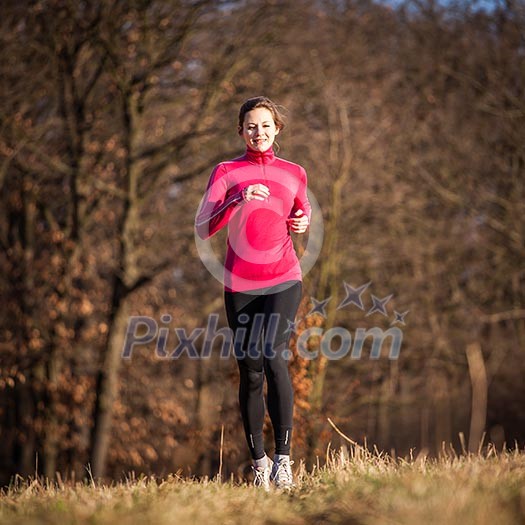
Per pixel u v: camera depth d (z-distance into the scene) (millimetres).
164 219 56031
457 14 64125
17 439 55812
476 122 63375
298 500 11883
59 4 47875
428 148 62812
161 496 12320
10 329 53594
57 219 55812
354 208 55781
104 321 57562
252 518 10781
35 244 54969
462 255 63094
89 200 53500
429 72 62562
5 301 53500
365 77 58219
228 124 50594
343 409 55625
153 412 56062
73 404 54000
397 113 60250
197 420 56969
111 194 51719
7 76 48406
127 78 49188
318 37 55812
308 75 53188
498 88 62344
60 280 51719
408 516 10000
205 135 49938
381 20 61344
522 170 62125
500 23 63812
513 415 72812
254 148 14320
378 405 65125
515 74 63188
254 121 14312
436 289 62750
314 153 54469
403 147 60594
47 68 48750
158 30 49469
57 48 48562
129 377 58500
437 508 10117
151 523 10391
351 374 58500
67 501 12430
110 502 11898
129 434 55688
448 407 71375
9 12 47875
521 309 62969
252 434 14555
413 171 60438
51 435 52656
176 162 50875
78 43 49000
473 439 66188
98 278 58344
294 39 53500
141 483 14211
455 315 62750
